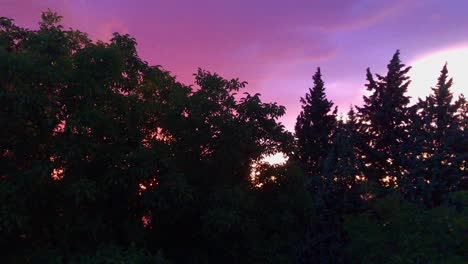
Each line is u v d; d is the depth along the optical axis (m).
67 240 10.41
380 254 9.81
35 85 9.42
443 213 9.17
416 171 11.73
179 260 12.55
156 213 12.11
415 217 9.55
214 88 12.71
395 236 9.77
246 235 12.60
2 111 9.57
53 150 9.70
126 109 11.29
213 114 12.41
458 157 15.40
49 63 9.68
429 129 13.01
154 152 10.91
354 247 10.84
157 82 12.51
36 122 9.98
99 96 10.48
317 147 26.25
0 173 9.98
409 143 12.47
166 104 12.72
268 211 13.76
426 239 8.96
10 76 9.13
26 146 10.17
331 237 11.91
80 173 10.57
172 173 11.06
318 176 12.84
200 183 12.64
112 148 10.93
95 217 10.59
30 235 10.43
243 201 11.97
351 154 12.73
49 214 10.52
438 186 11.62
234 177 13.52
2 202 9.03
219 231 11.27
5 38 11.02
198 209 12.05
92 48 10.37
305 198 13.60
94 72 10.22
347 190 12.35
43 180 9.76
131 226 11.36
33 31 10.97
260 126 13.31
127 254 10.16
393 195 10.66
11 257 9.91
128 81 11.53
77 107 10.14
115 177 10.33
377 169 23.59
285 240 13.55
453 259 8.30
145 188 11.32
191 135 12.41
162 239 12.85
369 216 10.96
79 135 10.23
